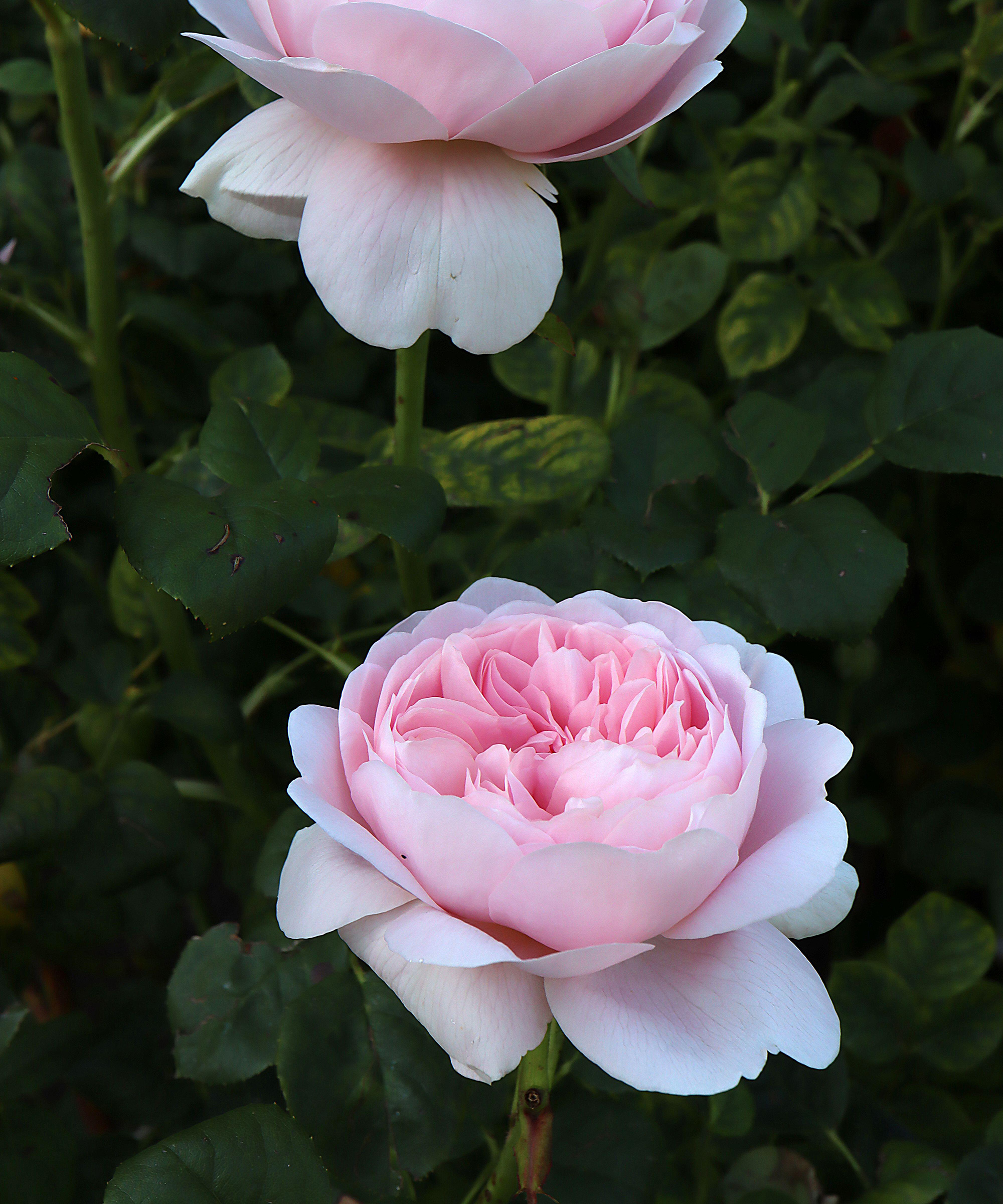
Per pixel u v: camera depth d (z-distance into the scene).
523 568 0.63
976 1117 0.73
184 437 0.70
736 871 0.49
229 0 0.55
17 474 0.53
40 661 0.88
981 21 0.78
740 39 0.83
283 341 0.88
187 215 0.83
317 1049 0.56
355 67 0.51
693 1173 0.68
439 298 0.52
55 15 0.59
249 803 0.73
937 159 0.77
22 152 0.79
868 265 0.77
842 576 0.58
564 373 0.73
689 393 0.75
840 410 0.69
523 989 0.49
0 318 0.76
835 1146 0.67
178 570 0.52
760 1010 0.49
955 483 0.95
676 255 0.77
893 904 0.93
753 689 0.52
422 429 0.63
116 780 0.67
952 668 0.99
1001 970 0.89
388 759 0.50
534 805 0.49
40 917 0.71
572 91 0.51
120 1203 0.51
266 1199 0.52
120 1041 0.71
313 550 0.54
